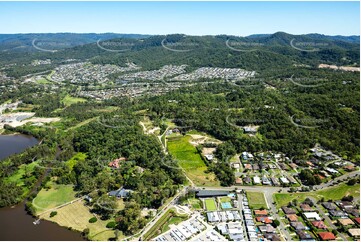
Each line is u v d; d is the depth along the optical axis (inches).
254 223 7253.9
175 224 7303.2
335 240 6683.1
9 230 7386.8
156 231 7086.6
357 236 6771.7
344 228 6973.4
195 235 6899.6
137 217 7436.0
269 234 6865.2
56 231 7337.6
